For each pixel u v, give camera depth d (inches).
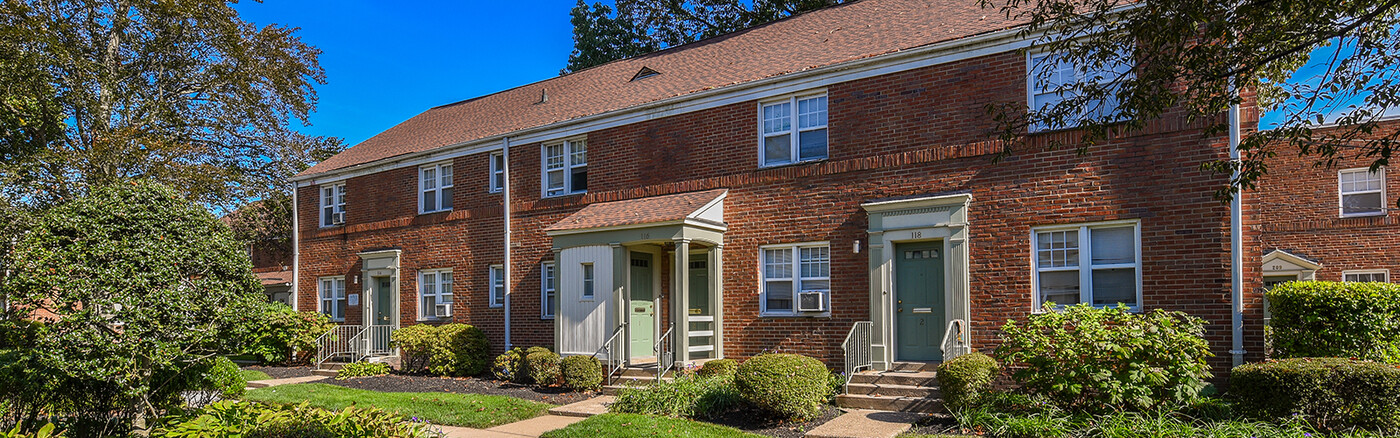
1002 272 484.4
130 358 359.3
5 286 349.7
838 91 554.9
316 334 814.5
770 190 576.1
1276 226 727.1
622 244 585.9
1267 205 735.7
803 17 741.3
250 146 1110.4
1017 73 487.8
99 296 354.6
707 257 625.0
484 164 757.3
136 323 357.4
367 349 775.1
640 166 647.8
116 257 360.2
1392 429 324.8
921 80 521.0
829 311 544.1
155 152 949.2
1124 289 457.4
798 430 409.7
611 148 666.8
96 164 876.6
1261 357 420.2
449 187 791.1
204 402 457.7
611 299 587.5
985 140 494.6
